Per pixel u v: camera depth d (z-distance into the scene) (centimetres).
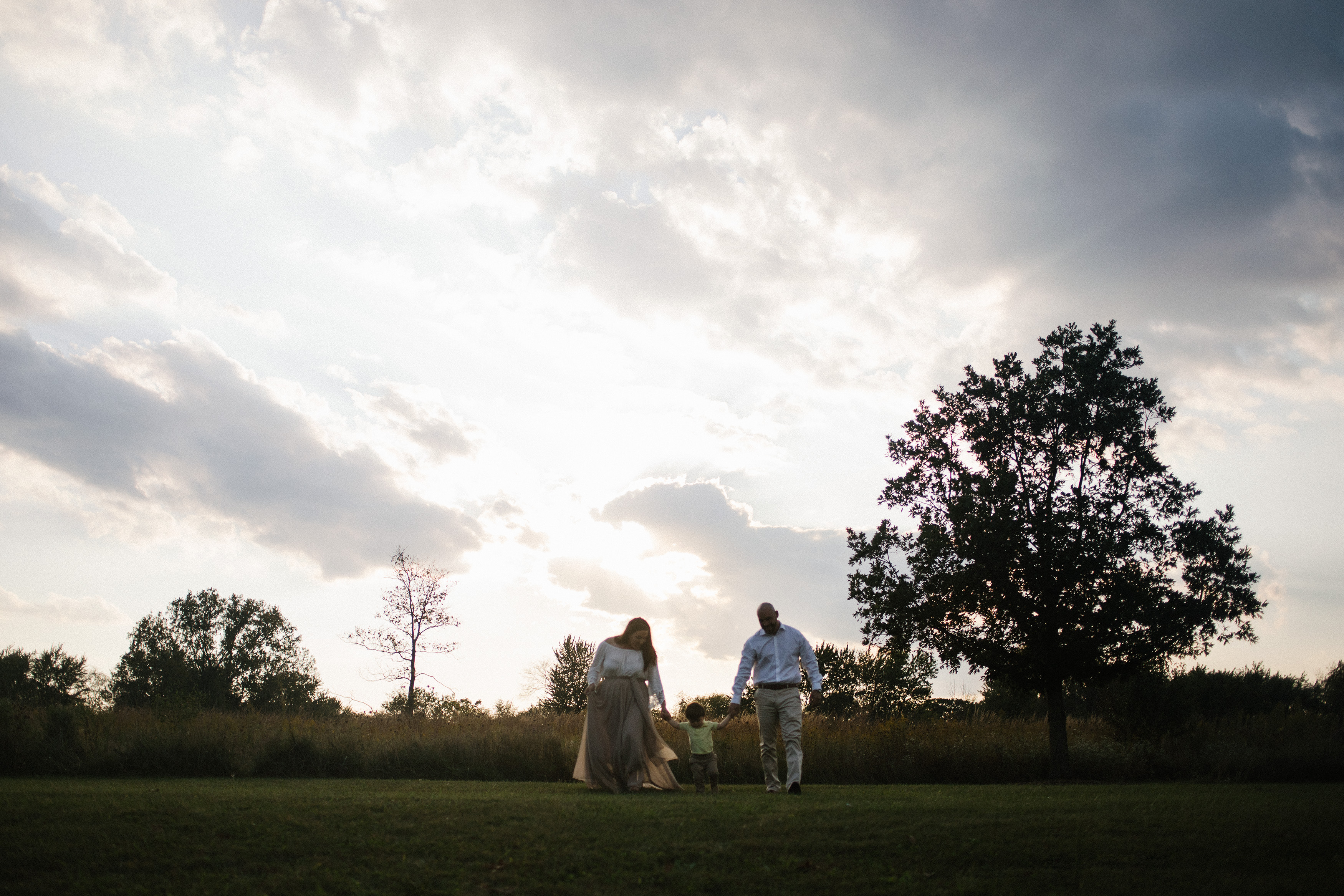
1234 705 2409
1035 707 2766
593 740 952
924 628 1888
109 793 742
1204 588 1791
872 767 1645
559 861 489
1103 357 1908
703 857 505
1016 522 1792
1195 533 1794
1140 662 1780
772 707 1034
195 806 634
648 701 987
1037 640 1764
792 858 508
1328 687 2356
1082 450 1894
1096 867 505
